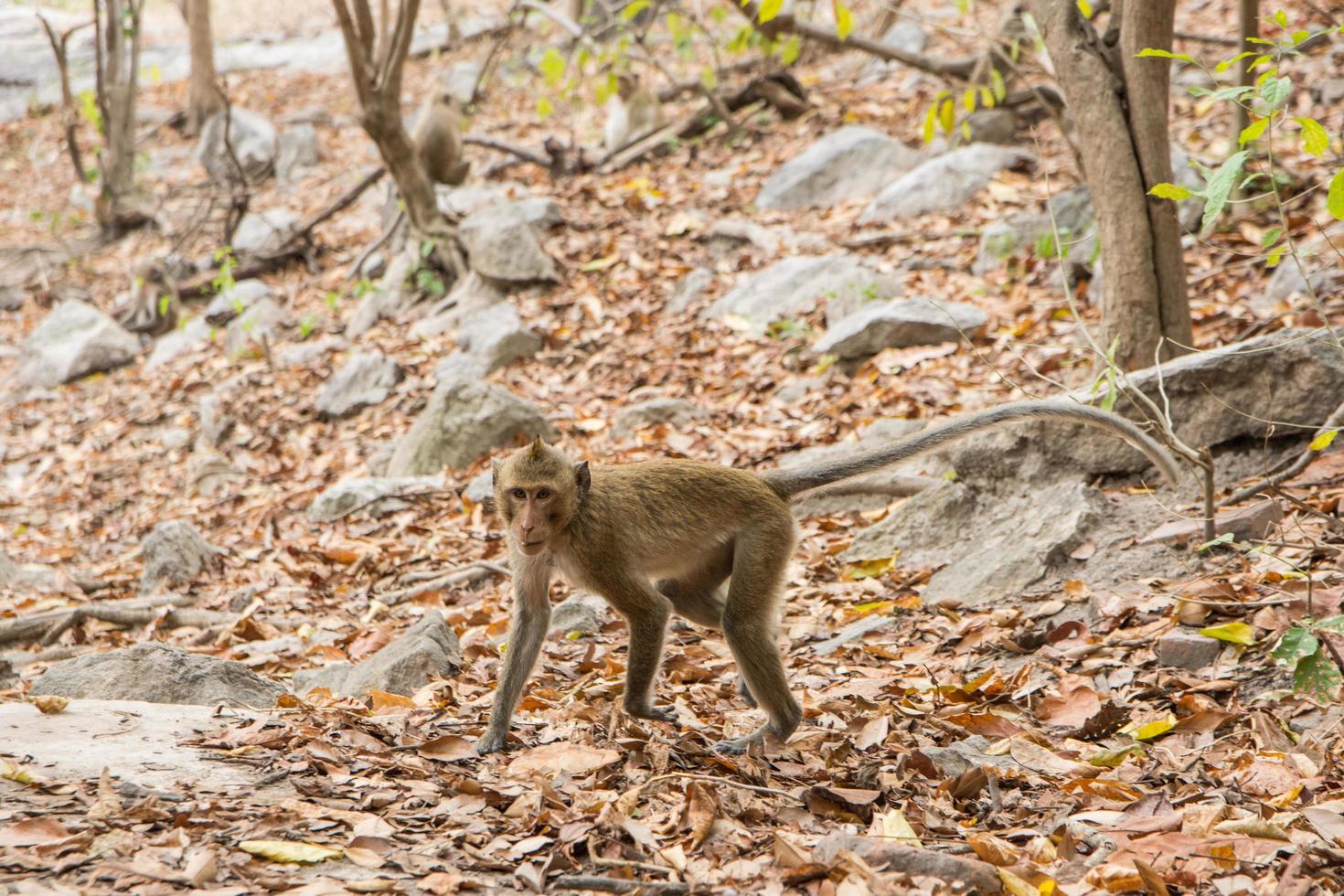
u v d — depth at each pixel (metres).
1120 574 9.94
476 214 22.30
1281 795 6.79
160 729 7.26
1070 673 8.81
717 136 26.50
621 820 6.12
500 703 7.43
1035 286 17.28
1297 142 19.12
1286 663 7.24
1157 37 11.66
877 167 22.39
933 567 11.15
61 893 5.05
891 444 8.30
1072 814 6.74
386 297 22.69
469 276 21.83
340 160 32.91
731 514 7.97
